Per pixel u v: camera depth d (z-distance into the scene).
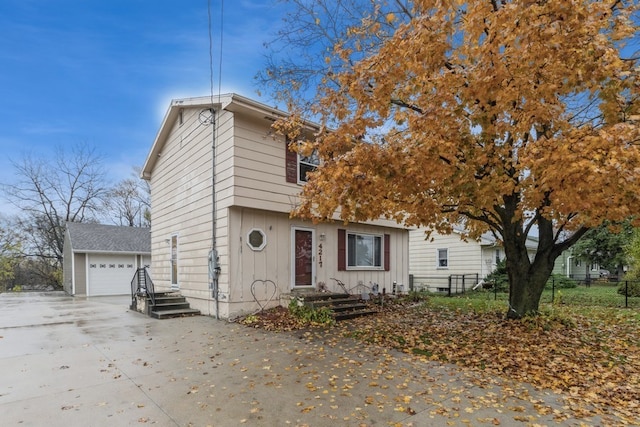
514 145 6.34
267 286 10.45
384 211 7.41
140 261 21.56
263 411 3.90
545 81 4.89
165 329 8.36
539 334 7.19
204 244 10.73
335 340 7.10
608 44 4.47
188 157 11.82
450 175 5.73
